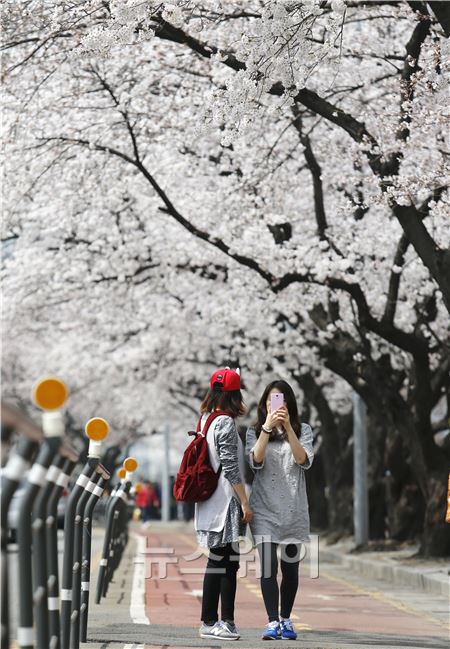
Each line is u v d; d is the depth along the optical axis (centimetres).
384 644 1952
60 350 7162
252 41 2556
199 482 1838
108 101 3806
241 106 2572
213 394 1888
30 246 4859
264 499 1903
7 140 3544
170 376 7031
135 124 3816
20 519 886
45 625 1010
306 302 4538
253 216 4178
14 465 845
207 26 3291
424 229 2938
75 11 2831
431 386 4434
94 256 4841
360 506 5469
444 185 2962
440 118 2998
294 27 2492
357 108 3738
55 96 3638
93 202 4297
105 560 2770
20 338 7500
